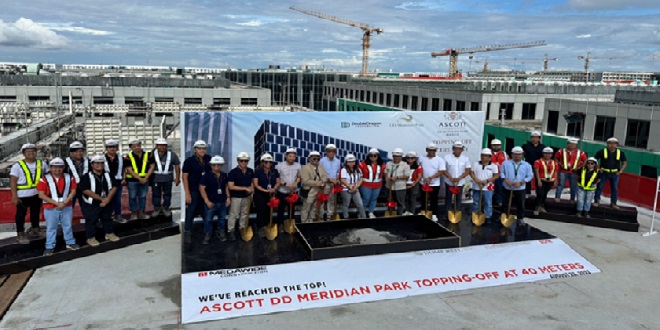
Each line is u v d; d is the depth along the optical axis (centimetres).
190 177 952
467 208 1252
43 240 895
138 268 865
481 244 969
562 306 766
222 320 698
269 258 865
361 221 1022
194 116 1040
